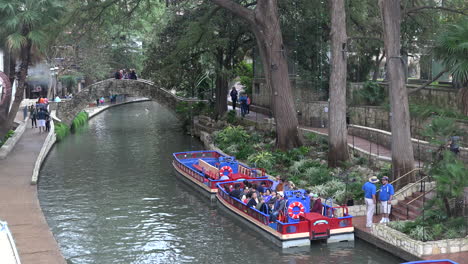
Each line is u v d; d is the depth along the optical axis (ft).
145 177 113.50
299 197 72.69
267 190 82.53
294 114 115.44
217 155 120.57
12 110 133.39
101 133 176.86
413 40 127.13
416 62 128.36
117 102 285.84
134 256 70.18
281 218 73.26
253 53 185.57
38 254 64.64
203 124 167.22
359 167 95.30
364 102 124.36
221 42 144.25
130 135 171.94
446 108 94.89
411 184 77.92
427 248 61.41
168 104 186.80
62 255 64.69
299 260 66.85
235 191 85.46
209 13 138.92
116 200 96.12
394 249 65.62
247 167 101.50
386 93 123.65
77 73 212.64
